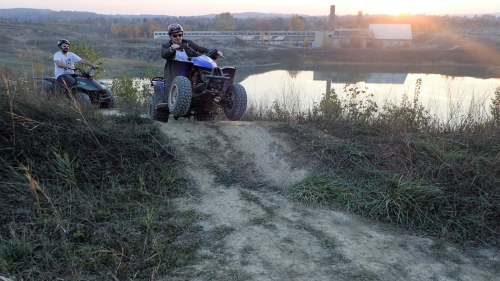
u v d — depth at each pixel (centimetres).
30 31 7325
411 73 5078
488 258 329
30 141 399
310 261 304
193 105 595
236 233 339
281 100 891
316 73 4881
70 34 7912
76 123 448
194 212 370
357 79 3722
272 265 295
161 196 390
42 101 469
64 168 381
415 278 292
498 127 576
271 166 484
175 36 588
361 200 410
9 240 281
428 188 404
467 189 414
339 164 476
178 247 308
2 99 430
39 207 321
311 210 397
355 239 345
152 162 440
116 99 1174
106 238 305
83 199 352
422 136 557
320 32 11744
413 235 359
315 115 680
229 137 532
